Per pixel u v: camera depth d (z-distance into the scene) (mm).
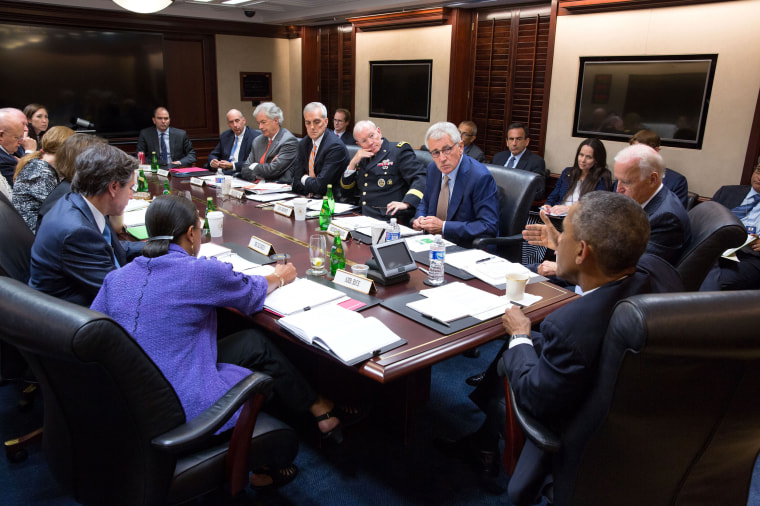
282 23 7371
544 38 4875
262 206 3375
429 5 5465
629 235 1221
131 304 1469
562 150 4652
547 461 1349
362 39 6504
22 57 5883
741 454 1188
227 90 7516
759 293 1017
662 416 1081
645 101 4047
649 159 2180
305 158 3961
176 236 1595
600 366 1103
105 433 1229
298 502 1827
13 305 1114
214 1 6246
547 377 1239
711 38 3623
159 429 1218
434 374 2699
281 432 1519
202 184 4031
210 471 1391
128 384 1132
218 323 2543
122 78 6574
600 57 4242
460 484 1928
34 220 2664
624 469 1169
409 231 2768
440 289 1951
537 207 4441
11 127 3400
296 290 1912
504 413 1682
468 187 2898
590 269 1305
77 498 1369
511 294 1867
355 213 3164
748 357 989
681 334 956
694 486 1204
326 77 7520
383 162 3451
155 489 1263
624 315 1002
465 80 5586
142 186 3711
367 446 2143
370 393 2176
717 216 2145
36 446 2131
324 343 1518
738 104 3568
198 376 1494
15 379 1968
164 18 6668
